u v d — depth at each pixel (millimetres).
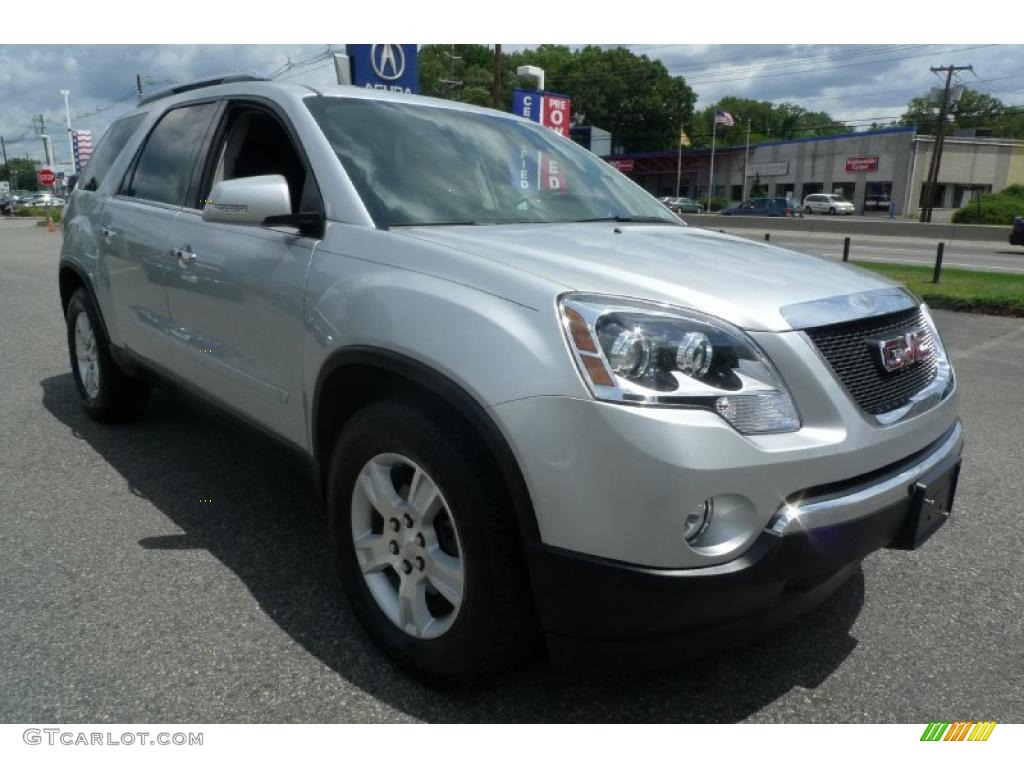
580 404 1936
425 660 2354
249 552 3234
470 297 2195
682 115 86688
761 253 2785
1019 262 18812
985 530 3656
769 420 2018
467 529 2137
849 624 2846
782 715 2352
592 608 2004
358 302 2445
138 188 4125
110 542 3299
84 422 4902
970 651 2693
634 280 2189
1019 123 95062
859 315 2268
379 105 3268
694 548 1946
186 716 2268
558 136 3932
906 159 52844
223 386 3283
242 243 3072
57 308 9500
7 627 2668
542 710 2340
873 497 2158
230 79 3748
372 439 2379
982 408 5742
